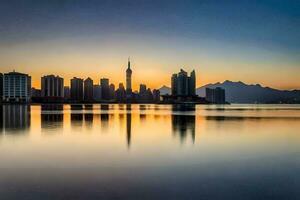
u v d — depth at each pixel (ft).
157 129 204.33
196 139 154.92
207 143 140.97
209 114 415.23
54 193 67.10
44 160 102.22
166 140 151.53
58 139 153.79
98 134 175.52
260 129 202.80
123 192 68.03
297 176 81.61
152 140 151.23
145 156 109.09
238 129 204.33
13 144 137.08
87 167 91.61
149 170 87.92
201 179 78.54
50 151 119.65
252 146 132.87
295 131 192.44
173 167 92.07
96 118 316.81
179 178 79.56
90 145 134.62
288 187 71.77
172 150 122.42
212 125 234.79
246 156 109.81
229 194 67.00
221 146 132.77
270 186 72.43
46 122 260.62
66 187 71.31
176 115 388.78
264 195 66.18
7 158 105.50
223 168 90.84
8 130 193.36
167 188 71.10
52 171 86.99
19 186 72.02
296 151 120.37
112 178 79.51
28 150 121.70
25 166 93.09
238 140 152.05
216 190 69.51
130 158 105.70
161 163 97.45
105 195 66.13
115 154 113.60
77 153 115.03
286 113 444.14
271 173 84.79
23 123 248.11
